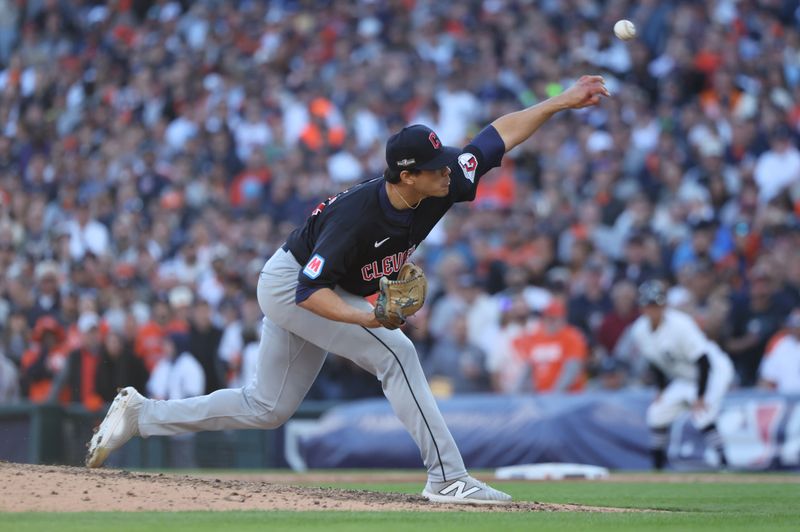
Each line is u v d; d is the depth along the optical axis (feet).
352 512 59.41
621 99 191.42
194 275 168.25
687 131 180.14
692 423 126.72
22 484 62.49
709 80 195.42
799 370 133.39
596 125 186.80
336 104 209.36
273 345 66.80
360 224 61.05
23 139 228.63
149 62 236.43
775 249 145.89
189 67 227.61
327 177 186.50
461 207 174.81
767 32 208.74
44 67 244.22
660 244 156.76
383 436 135.54
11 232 188.14
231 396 68.08
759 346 139.33
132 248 182.09
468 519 57.36
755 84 193.36
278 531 51.01
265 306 65.41
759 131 175.11
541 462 131.13
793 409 124.77
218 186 195.62
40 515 55.36
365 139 199.62
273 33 235.20
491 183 180.75
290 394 67.67
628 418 130.52
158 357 149.59
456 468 65.26
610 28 208.85
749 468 124.77
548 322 141.49
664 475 118.11
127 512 57.31
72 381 147.95
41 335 156.15
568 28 216.33
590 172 176.96
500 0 226.79
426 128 60.08
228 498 63.16
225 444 141.28
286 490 67.26
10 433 137.80
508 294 152.05
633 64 202.18
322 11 236.84
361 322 60.29
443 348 145.89
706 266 143.64
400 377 64.34
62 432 138.41
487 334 149.79
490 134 66.13
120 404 68.69
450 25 222.89
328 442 137.69
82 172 212.02
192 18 245.65
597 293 149.28
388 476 116.47
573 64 199.72
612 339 142.72
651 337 124.16
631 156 174.60
